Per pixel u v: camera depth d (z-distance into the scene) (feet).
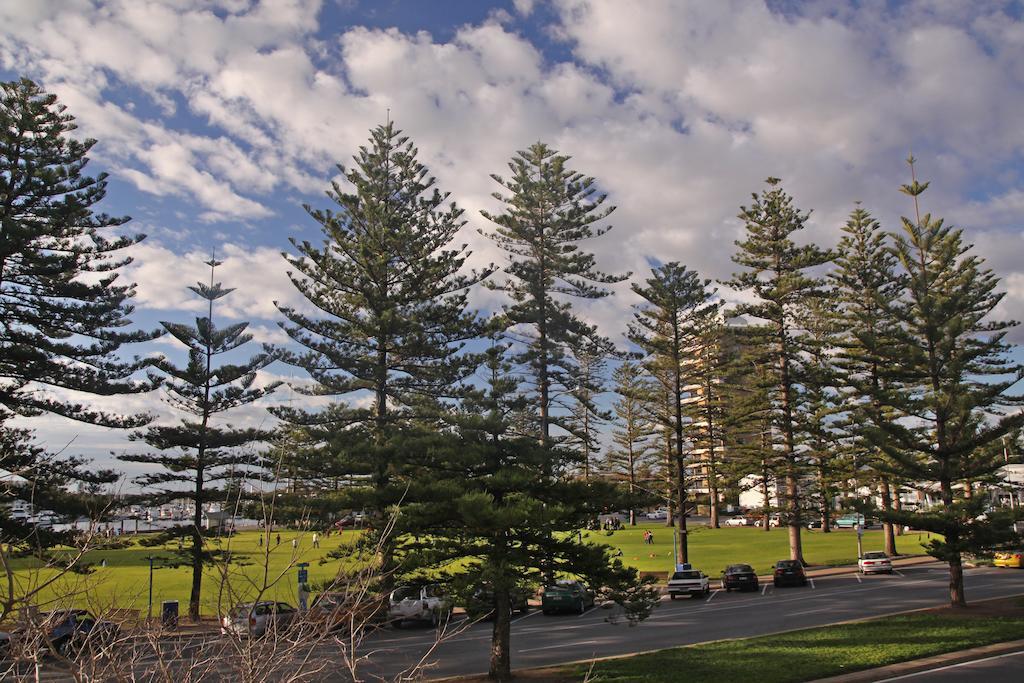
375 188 101.86
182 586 100.27
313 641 18.12
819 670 44.78
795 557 125.18
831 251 130.11
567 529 52.49
